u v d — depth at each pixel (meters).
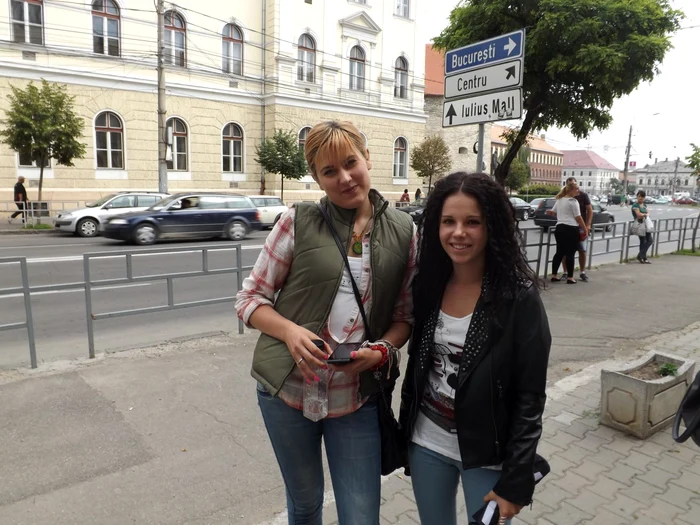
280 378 1.82
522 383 1.64
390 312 1.89
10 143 17.44
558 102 8.06
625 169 58.47
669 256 13.13
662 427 3.61
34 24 20.50
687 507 2.77
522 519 2.66
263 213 19.66
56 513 2.66
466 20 8.23
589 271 10.45
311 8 27.44
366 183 1.80
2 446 3.27
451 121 5.51
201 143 25.30
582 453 3.32
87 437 3.40
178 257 11.77
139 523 2.61
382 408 1.91
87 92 21.84
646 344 5.71
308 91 27.83
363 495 1.85
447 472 1.84
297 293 1.82
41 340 5.80
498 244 1.65
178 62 24.28
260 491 2.89
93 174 22.31
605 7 7.39
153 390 4.15
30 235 16.92
